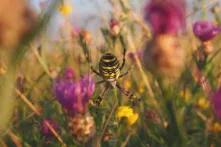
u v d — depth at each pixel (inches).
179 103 14.6
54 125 14.8
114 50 17.1
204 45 15.5
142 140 15.5
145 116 16.5
